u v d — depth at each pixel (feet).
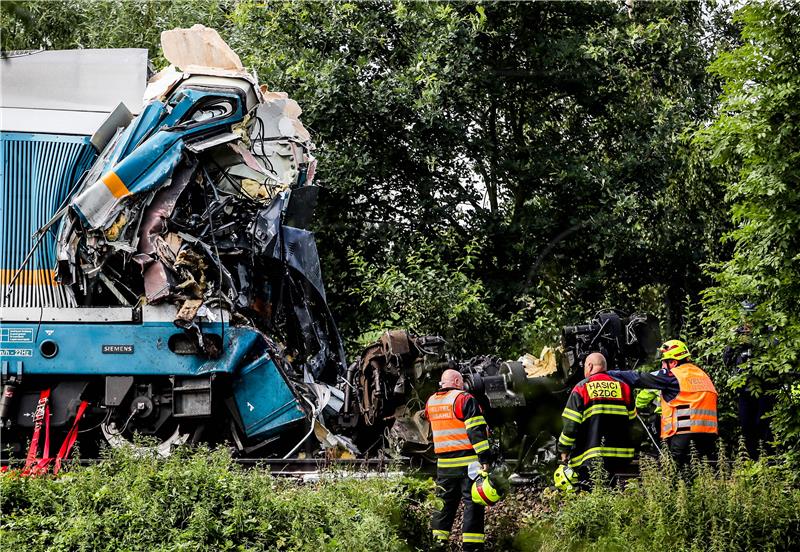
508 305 126.93
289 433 83.41
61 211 80.28
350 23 124.67
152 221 79.82
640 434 83.92
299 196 92.48
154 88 87.15
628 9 131.54
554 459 80.59
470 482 65.16
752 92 79.05
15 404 77.82
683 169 121.70
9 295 81.46
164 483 58.95
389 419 81.15
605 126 134.10
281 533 56.59
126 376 78.23
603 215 122.72
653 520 60.64
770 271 78.18
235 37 127.24
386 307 115.55
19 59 86.69
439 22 123.85
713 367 101.19
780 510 61.72
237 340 79.66
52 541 55.16
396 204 129.49
